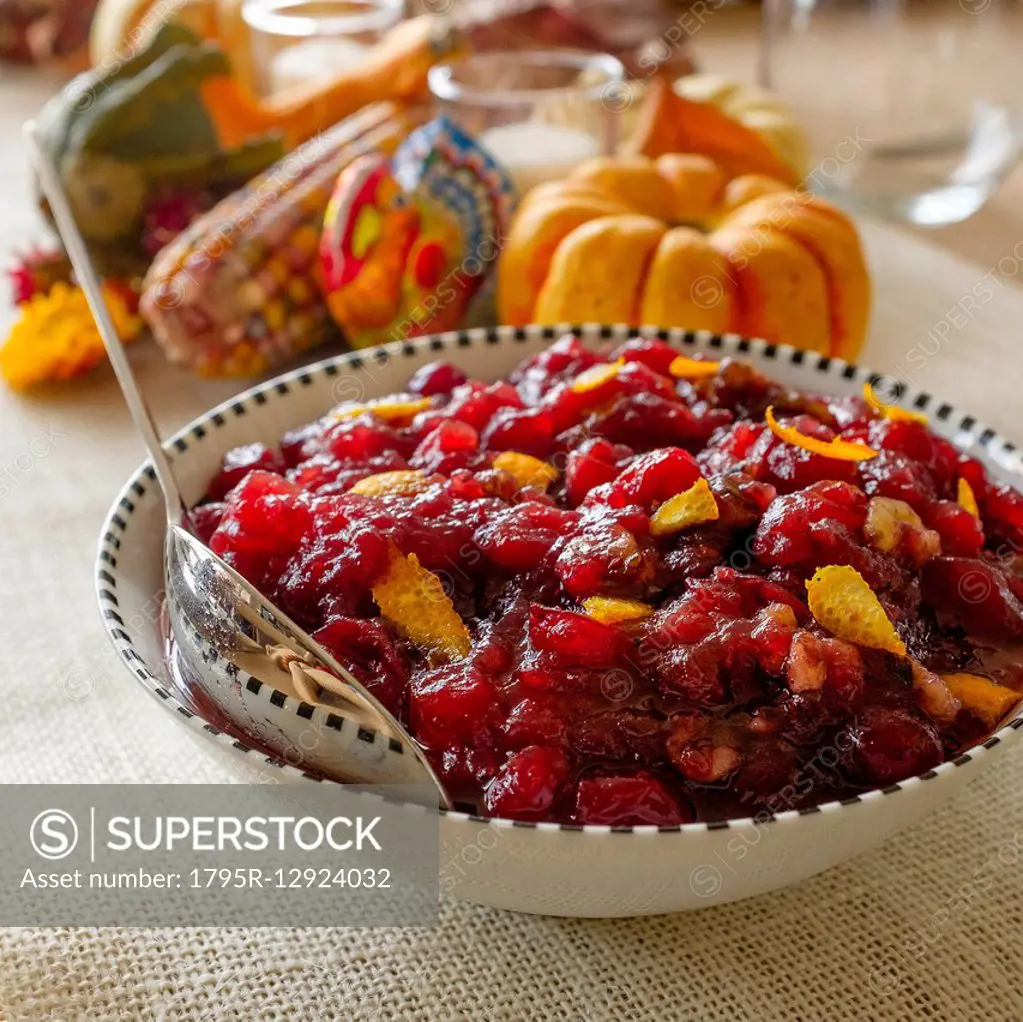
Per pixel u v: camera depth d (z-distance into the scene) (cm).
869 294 55
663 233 54
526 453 42
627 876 34
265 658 37
